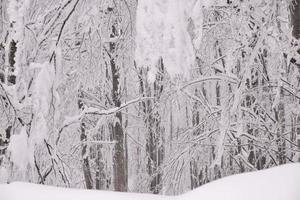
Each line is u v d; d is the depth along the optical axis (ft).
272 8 29.55
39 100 25.26
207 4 24.70
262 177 9.68
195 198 9.89
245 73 28.43
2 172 24.93
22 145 24.62
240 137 30.45
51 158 27.40
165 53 22.43
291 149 30.04
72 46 31.68
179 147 30.91
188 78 22.76
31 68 25.93
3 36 27.58
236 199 9.30
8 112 27.07
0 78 26.37
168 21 22.49
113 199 11.35
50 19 29.71
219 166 29.96
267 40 29.14
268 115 30.89
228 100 29.25
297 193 9.07
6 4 27.84
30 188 12.76
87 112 30.37
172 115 31.07
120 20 31.91
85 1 29.84
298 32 28.07
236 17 30.42
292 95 30.81
